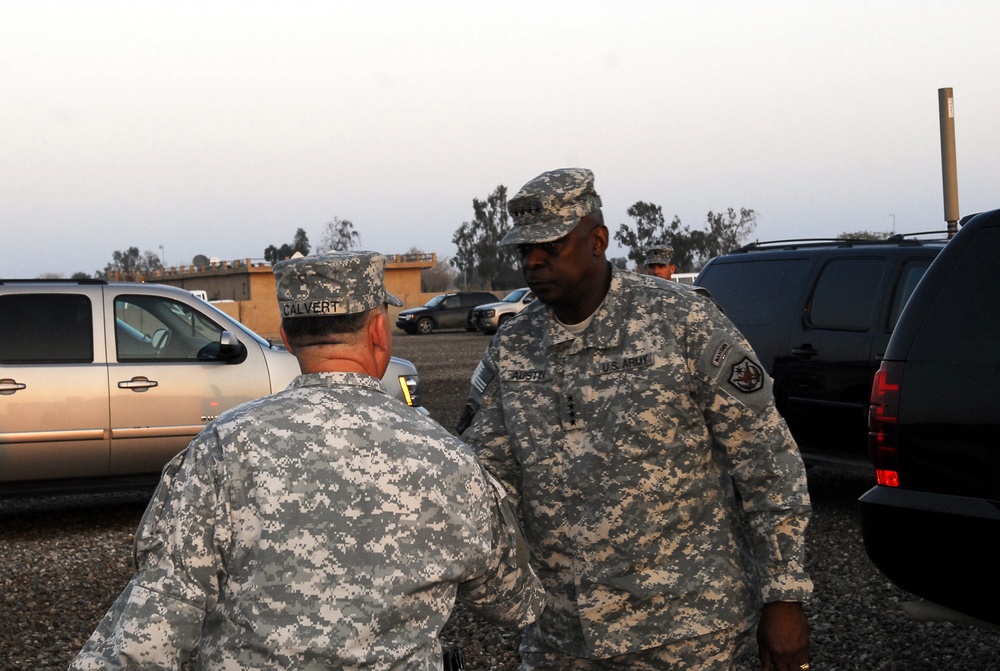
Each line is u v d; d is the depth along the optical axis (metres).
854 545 6.30
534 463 2.60
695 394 2.54
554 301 2.57
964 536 3.48
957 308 3.67
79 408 7.19
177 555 1.77
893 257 7.09
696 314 2.55
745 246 8.25
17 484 7.17
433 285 99.06
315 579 1.74
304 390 1.92
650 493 2.51
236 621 1.74
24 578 6.06
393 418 1.90
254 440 1.83
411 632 1.79
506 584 2.03
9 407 7.07
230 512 1.79
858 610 5.07
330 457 1.82
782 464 2.48
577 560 2.54
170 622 1.72
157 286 7.67
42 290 7.32
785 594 2.43
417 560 1.80
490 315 34.72
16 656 4.74
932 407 3.62
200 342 7.60
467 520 1.88
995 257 3.64
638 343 2.55
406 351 27.25
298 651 1.69
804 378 7.34
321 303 1.94
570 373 2.60
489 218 91.44
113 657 1.68
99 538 7.09
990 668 4.28
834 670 4.32
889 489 3.72
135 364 7.36
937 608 3.61
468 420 2.76
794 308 7.50
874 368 6.93
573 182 2.54
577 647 2.56
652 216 71.69
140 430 7.31
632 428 2.52
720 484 2.62
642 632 2.49
